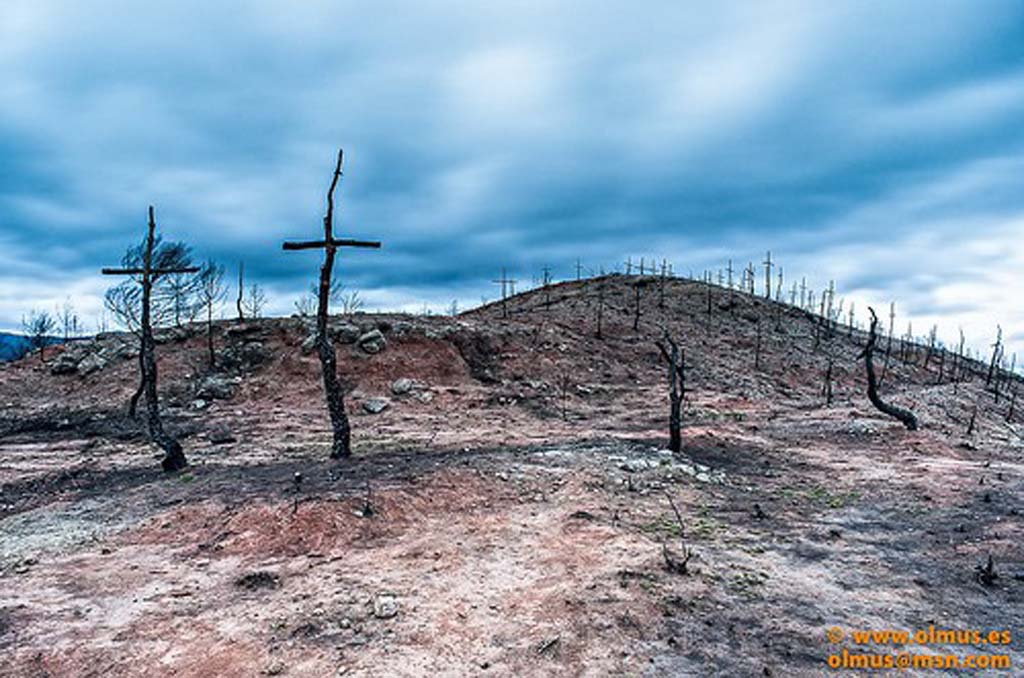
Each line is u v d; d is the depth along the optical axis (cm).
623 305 7069
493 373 4038
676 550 1021
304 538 1070
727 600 813
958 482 1628
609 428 2747
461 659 664
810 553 1038
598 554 1005
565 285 9638
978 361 7744
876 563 986
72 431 2716
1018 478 1692
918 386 5256
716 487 1552
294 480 1431
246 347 4075
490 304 9850
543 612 777
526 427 2805
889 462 1978
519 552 1027
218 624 752
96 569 962
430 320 4653
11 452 2191
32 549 1073
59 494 1534
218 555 1017
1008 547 1047
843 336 7231
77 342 4528
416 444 2195
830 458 2053
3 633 730
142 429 2691
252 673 636
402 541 1084
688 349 5241
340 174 1797
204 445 2269
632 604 791
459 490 1391
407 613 776
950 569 959
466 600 822
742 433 2542
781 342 6234
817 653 672
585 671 636
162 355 4034
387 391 3597
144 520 1222
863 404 3528
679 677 621
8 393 3541
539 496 1391
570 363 4353
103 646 697
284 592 853
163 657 673
